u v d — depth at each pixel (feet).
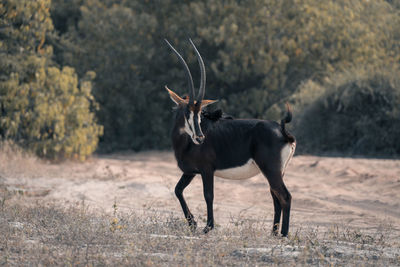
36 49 136.15
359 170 103.04
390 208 68.33
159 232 46.96
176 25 185.57
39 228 45.32
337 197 77.66
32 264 33.94
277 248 39.93
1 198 64.95
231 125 48.55
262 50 177.47
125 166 125.80
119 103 191.52
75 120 124.36
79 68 186.60
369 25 199.72
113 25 187.73
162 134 198.59
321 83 183.52
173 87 192.54
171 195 80.53
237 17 182.60
